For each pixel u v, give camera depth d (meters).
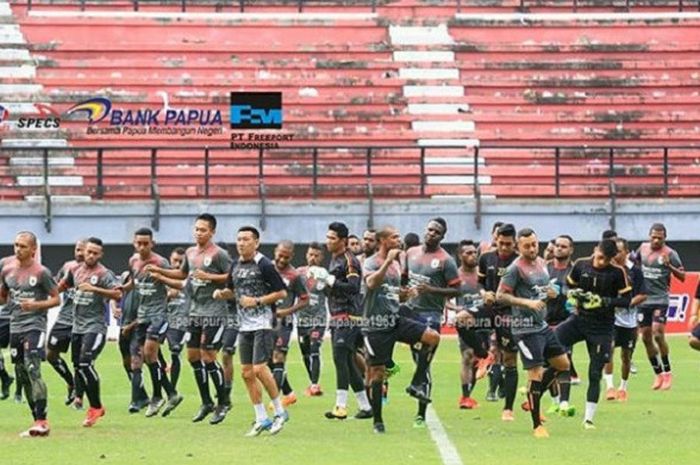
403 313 43.50
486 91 96.88
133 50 97.50
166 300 46.06
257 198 86.00
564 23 102.19
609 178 86.75
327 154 90.56
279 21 101.38
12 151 88.56
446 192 88.31
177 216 80.12
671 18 102.31
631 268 49.16
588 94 96.38
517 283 39.72
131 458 34.47
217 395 43.19
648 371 61.97
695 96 96.19
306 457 34.62
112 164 87.31
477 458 34.47
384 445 37.09
